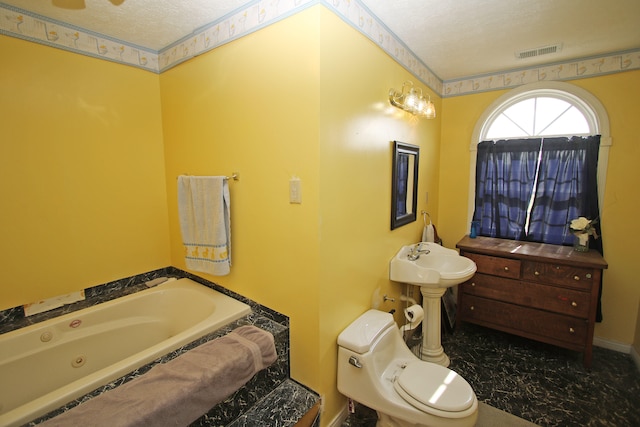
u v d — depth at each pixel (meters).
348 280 1.72
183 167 2.17
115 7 1.62
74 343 1.75
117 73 2.04
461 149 2.98
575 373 2.19
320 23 1.33
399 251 2.31
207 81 1.88
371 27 1.71
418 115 2.34
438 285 2.11
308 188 1.46
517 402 1.92
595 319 2.25
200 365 1.29
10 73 1.64
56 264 1.88
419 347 2.37
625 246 2.38
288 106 1.49
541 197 2.65
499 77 2.72
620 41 2.11
